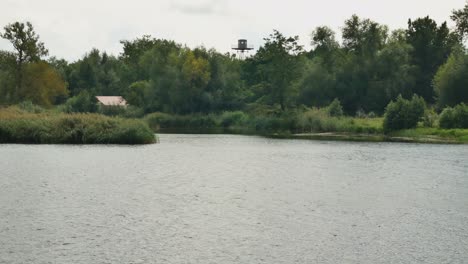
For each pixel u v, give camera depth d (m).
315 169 36.50
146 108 118.56
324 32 116.69
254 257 15.82
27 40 97.25
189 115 113.19
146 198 24.64
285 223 19.95
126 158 42.38
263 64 130.00
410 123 75.38
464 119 71.31
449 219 20.78
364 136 75.88
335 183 29.88
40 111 78.88
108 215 20.95
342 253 16.28
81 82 152.75
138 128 59.44
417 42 113.12
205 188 27.75
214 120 107.94
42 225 19.19
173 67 117.56
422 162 41.22
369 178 31.95
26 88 97.81
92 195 25.22
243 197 25.19
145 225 19.44
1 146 52.12
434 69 112.12
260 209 22.41
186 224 19.66
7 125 56.69
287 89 115.94
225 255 15.98
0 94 96.81
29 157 41.91
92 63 162.88
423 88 108.31
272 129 93.44
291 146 58.41
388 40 116.56
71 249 16.34
